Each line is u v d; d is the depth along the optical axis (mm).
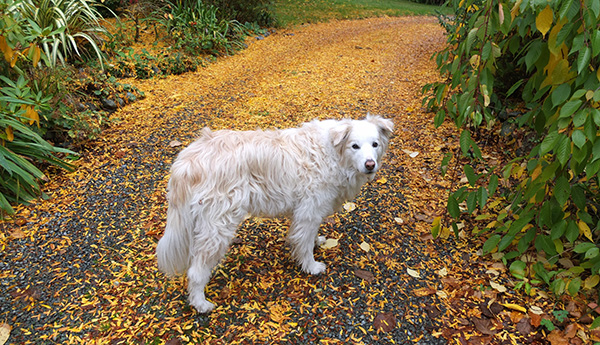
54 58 2357
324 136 1279
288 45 4383
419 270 1400
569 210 1367
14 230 1495
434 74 3400
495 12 1072
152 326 1175
